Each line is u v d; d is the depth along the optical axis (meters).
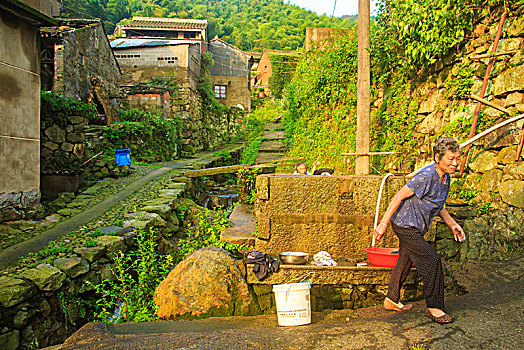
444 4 5.84
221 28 57.38
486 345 2.76
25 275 4.98
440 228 4.91
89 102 16.78
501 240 4.74
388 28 7.67
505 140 5.03
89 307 5.71
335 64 10.30
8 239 6.57
